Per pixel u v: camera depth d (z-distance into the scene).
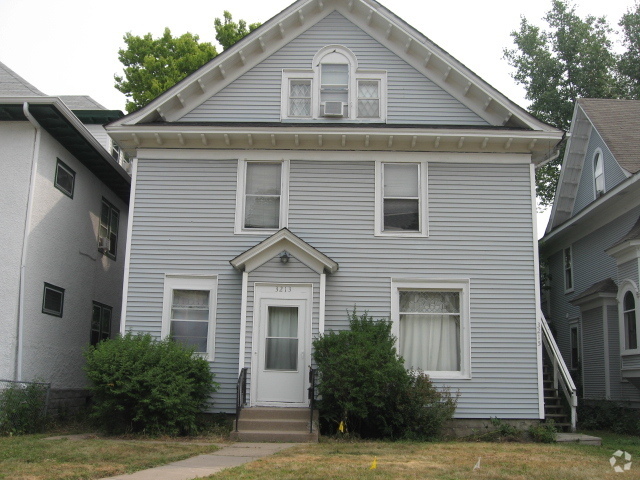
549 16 32.12
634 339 16.58
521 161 14.70
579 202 22.23
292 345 13.72
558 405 15.72
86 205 17.84
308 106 15.34
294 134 14.38
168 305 14.26
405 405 12.64
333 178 14.70
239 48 15.09
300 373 13.56
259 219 14.67
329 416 12.69
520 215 14.51
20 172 14.44
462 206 14.54
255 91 15.31
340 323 14.09
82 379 17.39
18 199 14.33
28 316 14.23
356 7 15.48
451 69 14.92
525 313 14.13
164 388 12.23
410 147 14.70
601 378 18.59
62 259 16.14
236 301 14.24
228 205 14.62
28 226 14.21
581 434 13.90
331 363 12.51
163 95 14.67
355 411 12.27
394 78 15.36
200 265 14.39
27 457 9.34
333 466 8.80
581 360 20.36
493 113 15.02
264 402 13.45
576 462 9.79
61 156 16.03
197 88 15.15
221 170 14.77
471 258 14.35
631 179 16.17
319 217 14.54
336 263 13.98
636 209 17.12
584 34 30.83
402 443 11.97
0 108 14.13
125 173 18.86
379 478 7.93
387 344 12.99
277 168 14.88
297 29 15.58
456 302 14.42
